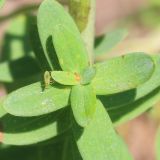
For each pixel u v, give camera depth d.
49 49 0.18
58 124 0.19
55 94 0.17
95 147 0.17
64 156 0.22
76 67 0.18
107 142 0.17
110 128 0.17
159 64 0.19
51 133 0.19
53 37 0.18
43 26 0.18
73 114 0.17
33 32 0.20
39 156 0.22
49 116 0.19
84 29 0.20
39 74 0.24
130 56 0.17
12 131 0.19
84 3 0.20
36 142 0.19
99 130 0.17
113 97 0.19
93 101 0.17
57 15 0.18
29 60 0.23
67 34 0.18
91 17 0.20
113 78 0.18
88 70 0.18
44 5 0.18
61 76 0.18
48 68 0.19
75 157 0.19
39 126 0.19
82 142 0.17
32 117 0.19
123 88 0.18
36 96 0.17
